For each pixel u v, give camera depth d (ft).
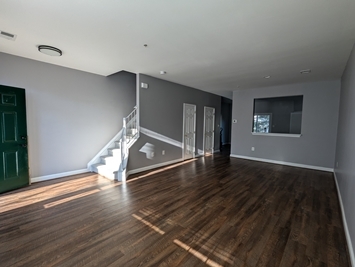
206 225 7.66
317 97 16.89
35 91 12.23
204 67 13.08
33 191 11.08
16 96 11.16
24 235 6.88
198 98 22.15
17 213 8.50
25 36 8.59
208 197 10.48
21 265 5.46
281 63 11.98
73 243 6.46
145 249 6.19
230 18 6.95
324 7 6.21
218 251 6.14
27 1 6.02
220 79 16.69
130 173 14.84
